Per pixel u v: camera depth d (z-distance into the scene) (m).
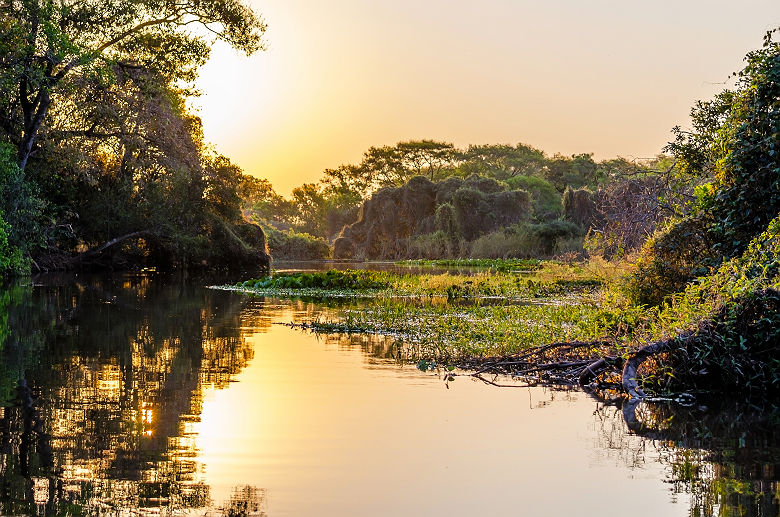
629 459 5.16
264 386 7.64
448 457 5.16
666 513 4.14
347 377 8.20
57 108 26.50
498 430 5.91
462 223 62.19
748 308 8.08
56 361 9.01
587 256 44.44
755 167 10.38
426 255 62.72
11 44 21.66
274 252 68.75
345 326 12.96
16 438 5.52
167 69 27.41
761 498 4.37
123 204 33.53
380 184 95.06
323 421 6.14
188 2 26.64
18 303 16.80
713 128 13.61
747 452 5.37
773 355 8.02
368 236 71.56
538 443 5.55
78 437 5.57
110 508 4.13
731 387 7.97
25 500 4.23
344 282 24.30
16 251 23.17
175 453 5.17
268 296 20.92
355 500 4.30
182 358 9.41
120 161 33.03
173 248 36.78
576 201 53.16
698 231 10.95
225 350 10.16
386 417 6.30
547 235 52.78
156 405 6.68
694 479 4.73
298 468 4.88
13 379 7.86
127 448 5.30
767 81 10.61
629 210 16.09
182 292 21.70
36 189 24.25
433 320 13.56
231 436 5.63
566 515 4.11
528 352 9.15
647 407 6.96
